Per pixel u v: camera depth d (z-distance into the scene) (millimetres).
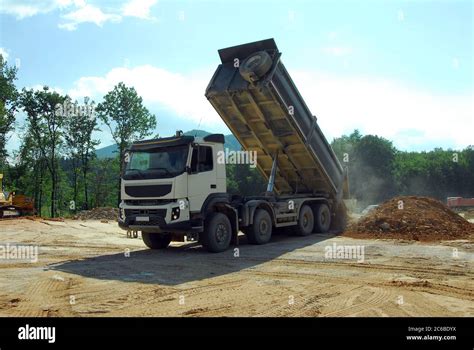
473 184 66812
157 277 9141
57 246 14344
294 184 18125
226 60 14836
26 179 52750
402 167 65312
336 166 17672
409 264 10266
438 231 15195
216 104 15062
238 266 10391
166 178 11773
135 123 45594
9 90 46281
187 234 12062
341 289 7910
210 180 12500
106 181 53781
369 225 16328
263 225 14297
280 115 14742
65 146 48875
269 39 13742
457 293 7605
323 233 17250
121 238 16781
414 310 6582
